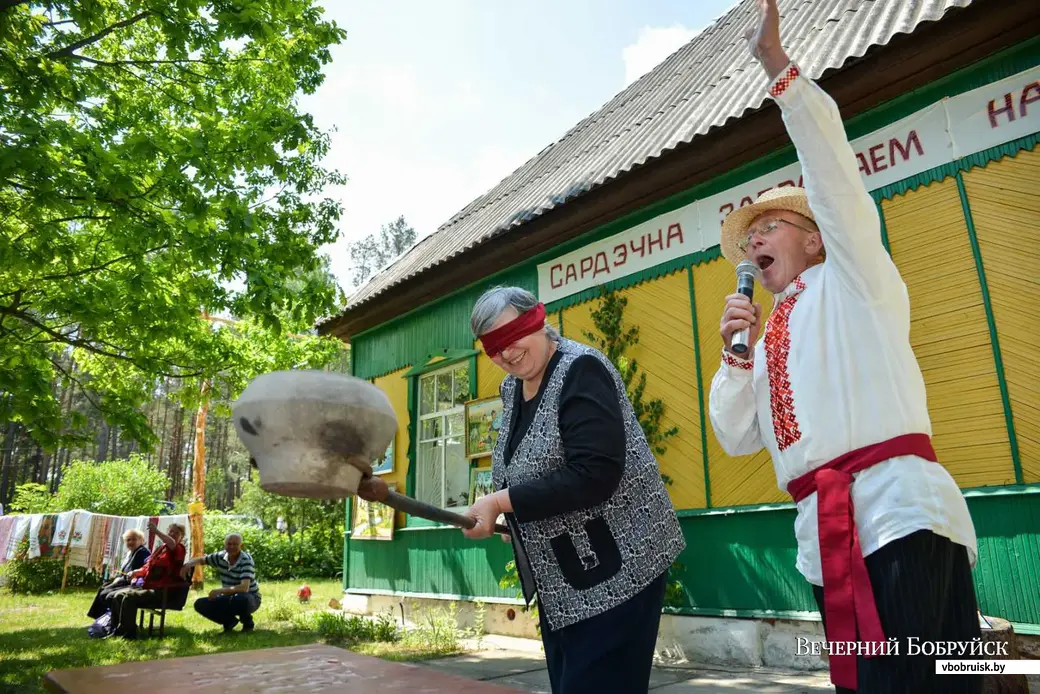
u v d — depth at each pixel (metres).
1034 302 4.61
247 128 7.40
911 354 1.64
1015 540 4.52
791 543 5.57
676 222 6.75
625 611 1.73
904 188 5.28
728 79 7.82
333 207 8.73
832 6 7.19
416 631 7.78
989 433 4.70
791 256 1.91
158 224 6.79
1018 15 4.66
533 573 1.85
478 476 8.57
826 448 1.61
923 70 5.17
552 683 1.92
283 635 8.72
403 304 10.25
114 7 7.43
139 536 10.54
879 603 1.46
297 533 20.25
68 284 7.27
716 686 4.96
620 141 8.84
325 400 1.14
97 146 6.41
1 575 16.27
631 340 6.95
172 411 46.59
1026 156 4.74
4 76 5.91
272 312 7.57
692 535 6.24
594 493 1.69
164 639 8.53
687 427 6.40
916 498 1.47
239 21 7.18
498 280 8.78
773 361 1.78
